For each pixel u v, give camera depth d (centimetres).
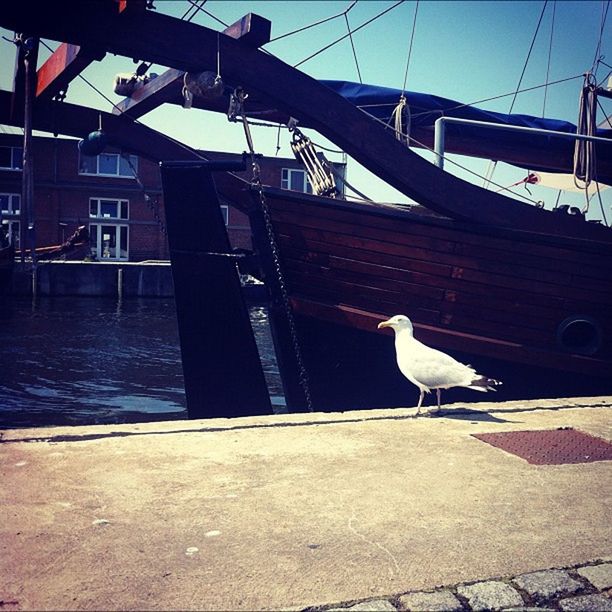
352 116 798
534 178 1279
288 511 306
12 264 3294
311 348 863
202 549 263
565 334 886
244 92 800
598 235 863
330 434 456
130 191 4066
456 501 325
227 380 860
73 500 314
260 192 805
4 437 421
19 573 238
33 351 1812
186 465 374
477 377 540
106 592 227
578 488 349
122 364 1664
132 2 685
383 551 265
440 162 853
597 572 250
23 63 1136
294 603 223
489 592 232
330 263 830
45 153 3934
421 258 828
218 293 839
